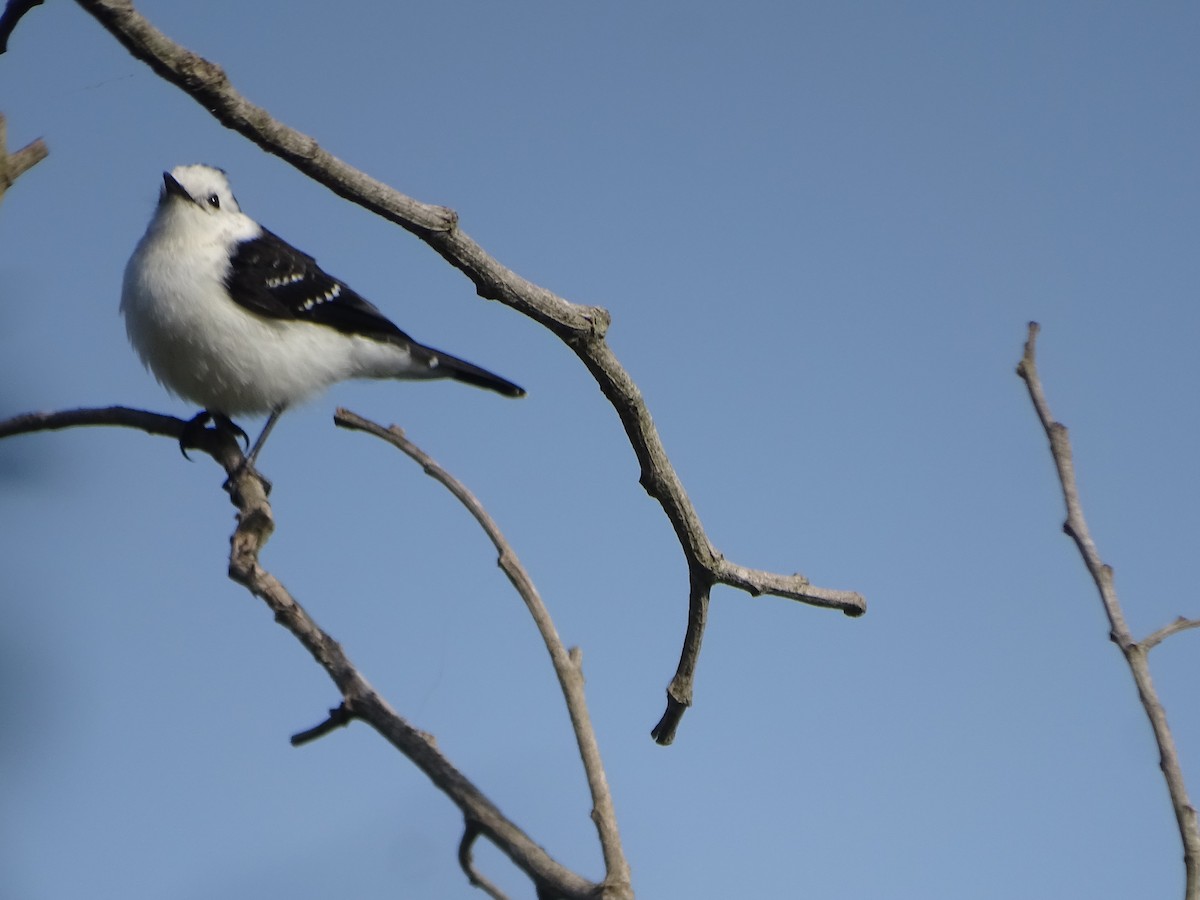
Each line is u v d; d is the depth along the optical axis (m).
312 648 5.83
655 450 7.05
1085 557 7.17
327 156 5.59
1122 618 6.98
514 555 6.28
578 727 5.76
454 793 5.54
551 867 5.41
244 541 6.05
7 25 5.76
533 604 6.13
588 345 6.59
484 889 6.10
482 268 6.21
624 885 5.34
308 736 5.82
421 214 5.89
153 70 5.15
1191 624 7.02
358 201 5.78
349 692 5.70
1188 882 6.35
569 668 5.93
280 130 5.45
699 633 7.64
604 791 5.59
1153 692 6.77
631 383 6.84
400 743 5.62
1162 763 6.60
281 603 5.86
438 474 6.57
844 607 7.68
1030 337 7.77
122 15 4.89
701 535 7.28
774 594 7.53
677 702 7.74
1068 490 7.36
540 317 6.46
